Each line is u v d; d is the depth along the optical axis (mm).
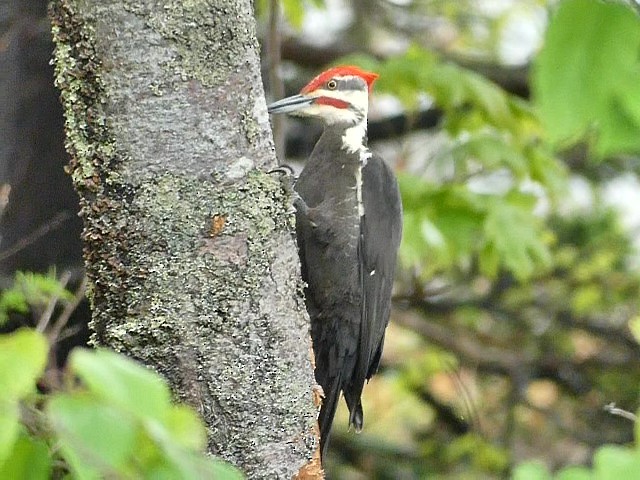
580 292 16312
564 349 16719
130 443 3051
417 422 18094
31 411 3422
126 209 5625
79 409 3049
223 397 5676
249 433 5730
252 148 5816
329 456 15898
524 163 11594
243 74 5781
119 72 5570
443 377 17875
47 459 3402
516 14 17484
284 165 8125
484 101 11367
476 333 16625
